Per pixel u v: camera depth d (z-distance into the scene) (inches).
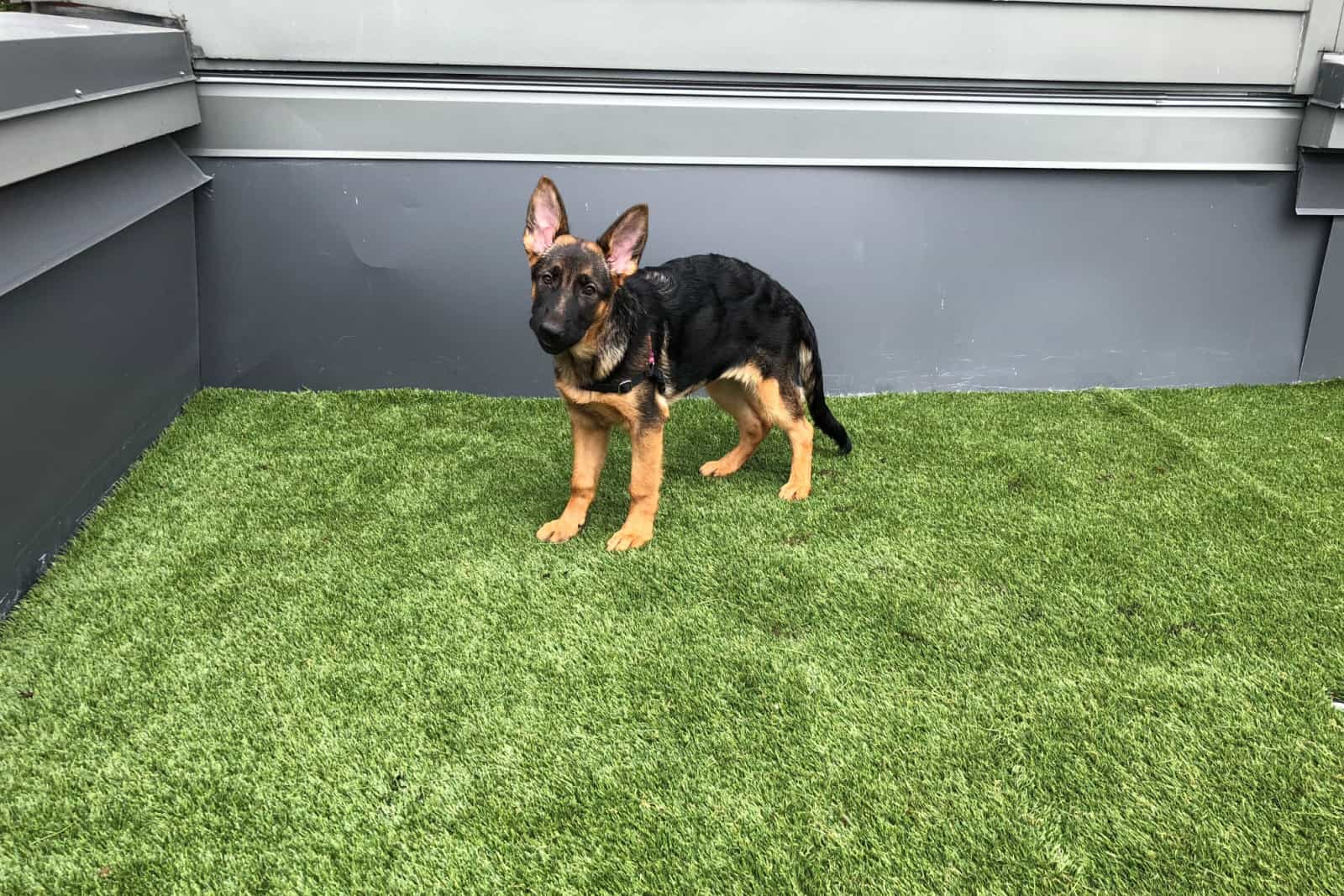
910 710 105.7
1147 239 208.7
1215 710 106.0
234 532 141.9
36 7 172.9
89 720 101.3
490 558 137.3
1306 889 82.6
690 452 179.3
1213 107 200.5
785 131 193.0
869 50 190.2
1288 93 201.3
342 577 131.0
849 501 158.2
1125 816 90.7
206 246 189.2
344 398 196.2
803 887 82.8
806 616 124.0
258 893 81.4
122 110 149.2
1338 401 209.3
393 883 82.6
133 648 113.7
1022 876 84.1
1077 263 208.8
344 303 195.0
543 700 106.5
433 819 89.6
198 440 173.0
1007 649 117.1
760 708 105.8
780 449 182.1
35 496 128.0
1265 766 97.3
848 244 202.5
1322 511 155.3
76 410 140.3
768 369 152.9
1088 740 101.1
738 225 199.0
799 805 91.8
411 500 154.3
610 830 88.7
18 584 122.9
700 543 143.2
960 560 138.9
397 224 190.9
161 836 86.9
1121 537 146.3
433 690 107.7
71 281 138.8
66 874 82.5
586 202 193.9
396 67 182.4
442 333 198.5
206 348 195.5
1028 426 193.2
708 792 93.4
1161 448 181.5
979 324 211.3
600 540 144.0
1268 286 214.4
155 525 143.2
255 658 112.8
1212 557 140.2
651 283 142.7
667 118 189.8
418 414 189.9
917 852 86.5
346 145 185.3
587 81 187.2
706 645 117.2
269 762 96.3
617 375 134.3
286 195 187.3
